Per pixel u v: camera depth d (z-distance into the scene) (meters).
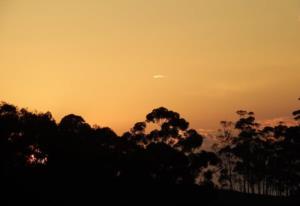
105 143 63.00
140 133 64.12
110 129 64.44
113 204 57.59
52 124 59.28
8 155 53.56
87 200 56.34
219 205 73.06
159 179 59.38
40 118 58.28
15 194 51.47
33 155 55.78
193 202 58.69
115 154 61.31
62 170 56.25
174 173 59.22
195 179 59.94
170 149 59.78
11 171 52.78
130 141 63.62
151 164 59.28
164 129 62.41
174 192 58.59
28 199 51.78
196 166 59.81
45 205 52.81
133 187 59.09
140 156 59.78
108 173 59.19
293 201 80.12
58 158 56.75
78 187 56.31
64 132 60.16
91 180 57.31
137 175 59.50
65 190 55.06
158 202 58.88
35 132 56.38
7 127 54.41
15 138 54.72
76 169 56.94
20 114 57.62
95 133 62.56
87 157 58.38
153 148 59.91
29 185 52.78
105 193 57.81
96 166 58.62
